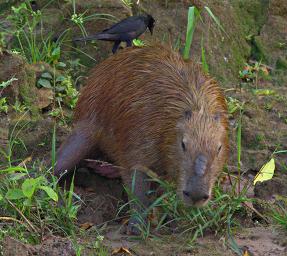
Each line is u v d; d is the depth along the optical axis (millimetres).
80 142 10969
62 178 11008
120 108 10492
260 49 15047
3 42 13039
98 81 10977
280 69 14852
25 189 9305
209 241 9477
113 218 10414
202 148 9320
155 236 9586
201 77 10422
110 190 11086
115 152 10680
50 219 9539
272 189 11117
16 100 12180
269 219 10227
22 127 11789
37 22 13602
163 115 10055
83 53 13641
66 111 12562
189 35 11742
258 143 12344
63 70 13344
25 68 12484
